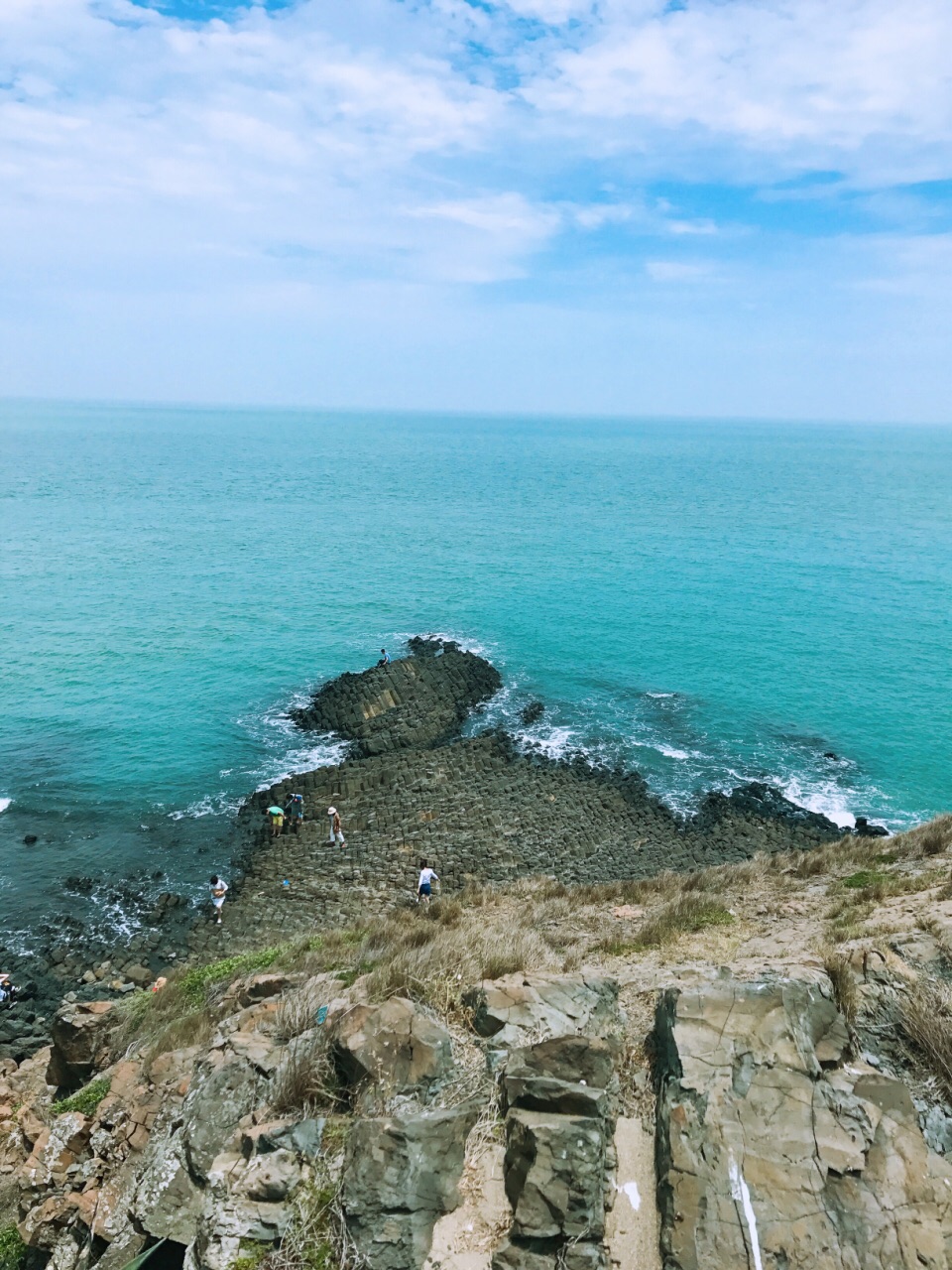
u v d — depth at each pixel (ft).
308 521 331.36
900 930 35.01
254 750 127.13
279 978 39.27
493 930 46.14
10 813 108.17
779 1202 17.81
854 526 346.95
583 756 124.67
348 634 184.14
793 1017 22.97
